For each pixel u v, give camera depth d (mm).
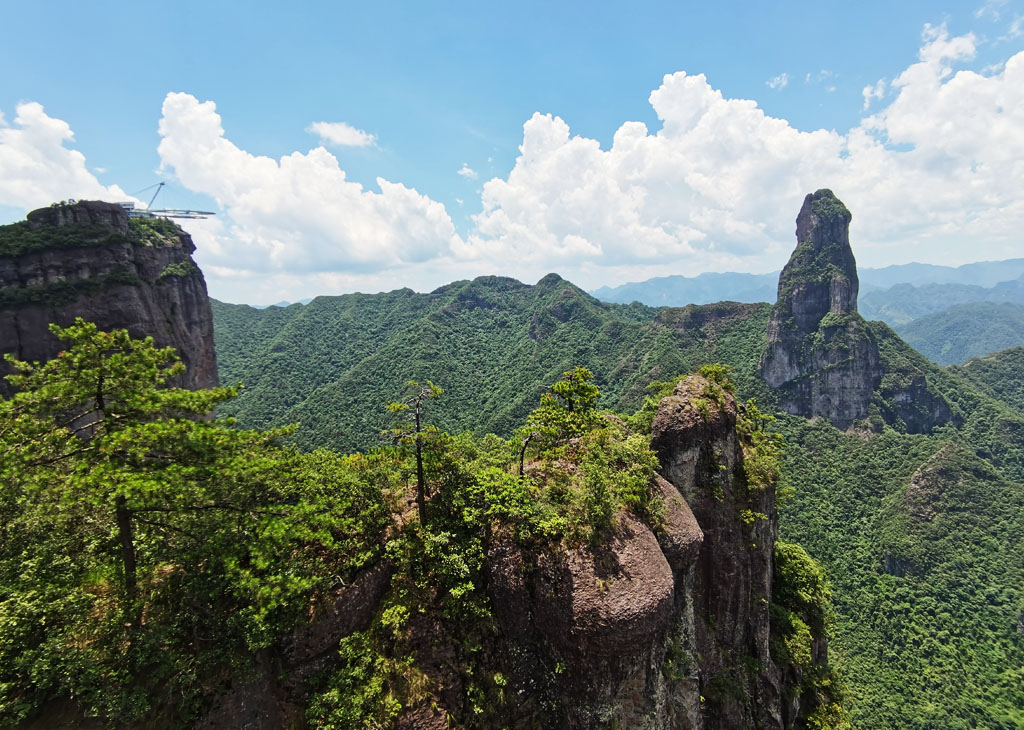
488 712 19047
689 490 28547
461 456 22875
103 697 13930
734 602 28828
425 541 20219
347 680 17672
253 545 15898
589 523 20641
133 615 15422
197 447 15047
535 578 20078
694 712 24266
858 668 71875
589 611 18891
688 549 23609
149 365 15648
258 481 16531
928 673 69500
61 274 59656
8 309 55250
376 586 19812
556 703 19438
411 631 19125
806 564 37344
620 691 19344
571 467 24375
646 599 19484
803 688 32844
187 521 15859
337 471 20922
